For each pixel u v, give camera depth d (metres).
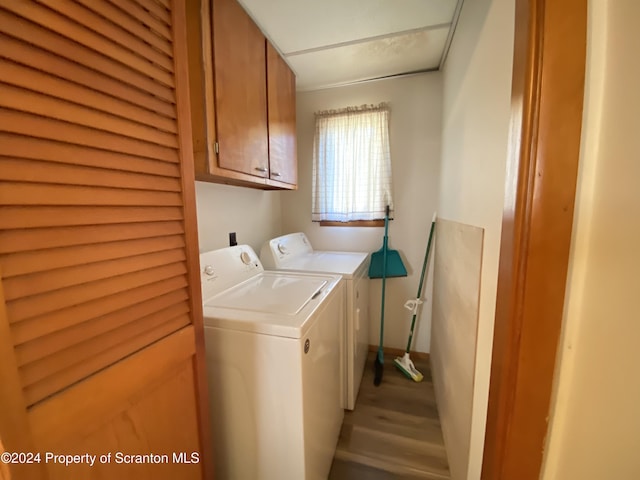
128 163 0.60
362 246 2.45
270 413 1.03
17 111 0.42
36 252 0.45
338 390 1.55
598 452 0.57
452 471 1.32
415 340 2.43
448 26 1.54
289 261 1.98
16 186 0.43
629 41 0.47
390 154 2.29
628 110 0.47
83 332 0.53
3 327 0.41
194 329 0.81
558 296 0.58
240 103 1.35
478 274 0.99
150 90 0.64
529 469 0.64
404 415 1.75
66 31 0.47
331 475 1.37
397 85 2.22
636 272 0.48
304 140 2.48
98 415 0.56
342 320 1.62
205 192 1.59
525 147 0.57
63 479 0.51
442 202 1.91
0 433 0.41
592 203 0.54
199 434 0.85
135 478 0.66
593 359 0.56
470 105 1.18
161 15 0.66
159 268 0.70
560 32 0.52
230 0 1.26
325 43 1.69
